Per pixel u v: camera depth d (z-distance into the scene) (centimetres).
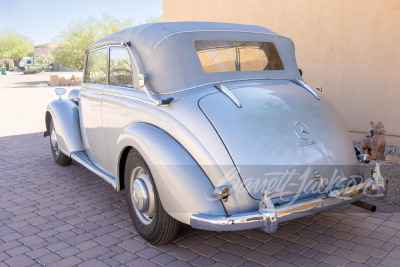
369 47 614
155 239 338
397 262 313
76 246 350
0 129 955
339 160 330
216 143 295
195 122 305
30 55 7375
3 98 1839
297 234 365
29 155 682
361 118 639
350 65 641
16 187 512
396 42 585
